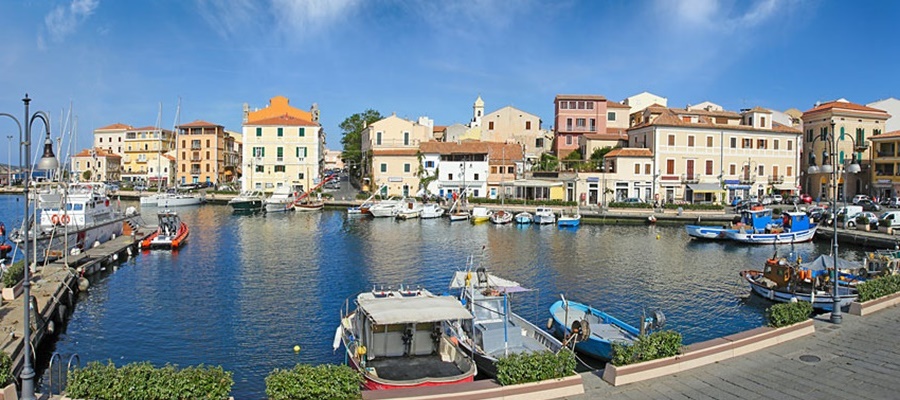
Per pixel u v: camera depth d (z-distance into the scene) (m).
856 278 32.44
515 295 34.50
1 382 13.09
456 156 102.44
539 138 122.56
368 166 110.75
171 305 31.83
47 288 29.28
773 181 92.94
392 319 18.89
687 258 48.94
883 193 85.69
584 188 90.69
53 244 41.97
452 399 13.26
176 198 102.31
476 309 23.69
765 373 16.08
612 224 76.31
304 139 113.19
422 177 101.81
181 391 12.15
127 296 33.81
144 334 26.91
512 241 58.94
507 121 122.81
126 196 116.69
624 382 15.14
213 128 136.12
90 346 25.28
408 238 60.75
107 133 166.12
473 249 53.00
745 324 28.98
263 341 25.92
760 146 92.81
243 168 113.25
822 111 93.25
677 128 90.31
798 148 94.31
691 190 90.31
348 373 12.87
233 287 36.19
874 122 92.94
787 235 58.00
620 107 115.56
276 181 113.19
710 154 91.19
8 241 56.50
